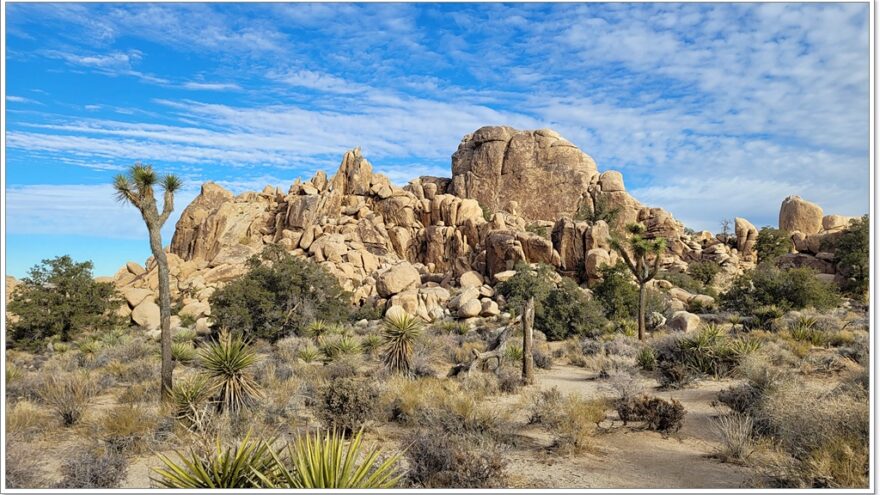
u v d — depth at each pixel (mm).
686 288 49062
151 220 11430
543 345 23766
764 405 9109
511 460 7609
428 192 80250
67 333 31094
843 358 14461
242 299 29266
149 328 37906
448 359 19125
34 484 6402
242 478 4480
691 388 12914
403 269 47125
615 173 78188
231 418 9008
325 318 31984
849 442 6582
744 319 27703
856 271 46625
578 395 10875
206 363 10078
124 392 12781
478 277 53312
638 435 9039
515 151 83188
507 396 12594
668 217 64688
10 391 11859
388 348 15266
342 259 58469
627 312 34812
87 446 7996
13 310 30078
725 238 65125
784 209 65250
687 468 7395
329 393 9148
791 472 6332
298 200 67688
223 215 66250
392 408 10117
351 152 80500
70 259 33594
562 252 53812
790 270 33250
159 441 8156
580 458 7824
